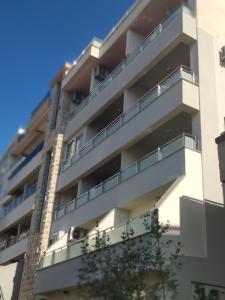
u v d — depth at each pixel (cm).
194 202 1371
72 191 2400
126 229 1352
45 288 1753
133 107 1884
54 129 2716
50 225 2269
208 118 1569
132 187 1664
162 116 1636
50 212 2302
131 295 852
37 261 2139
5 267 2452
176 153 1484
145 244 1132
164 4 2055
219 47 1786
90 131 2339
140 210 1667
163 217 1269
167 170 1498
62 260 1702
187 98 1565
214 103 1625
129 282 871
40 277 1834
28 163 3120
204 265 1276
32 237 2370
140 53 1995
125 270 904
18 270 2478
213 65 1714
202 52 1709
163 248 1208
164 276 930
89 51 2494
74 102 2736
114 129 1981
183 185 1375
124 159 1823
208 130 1540
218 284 1277
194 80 1650
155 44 1889
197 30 1756
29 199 2777
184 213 1322
